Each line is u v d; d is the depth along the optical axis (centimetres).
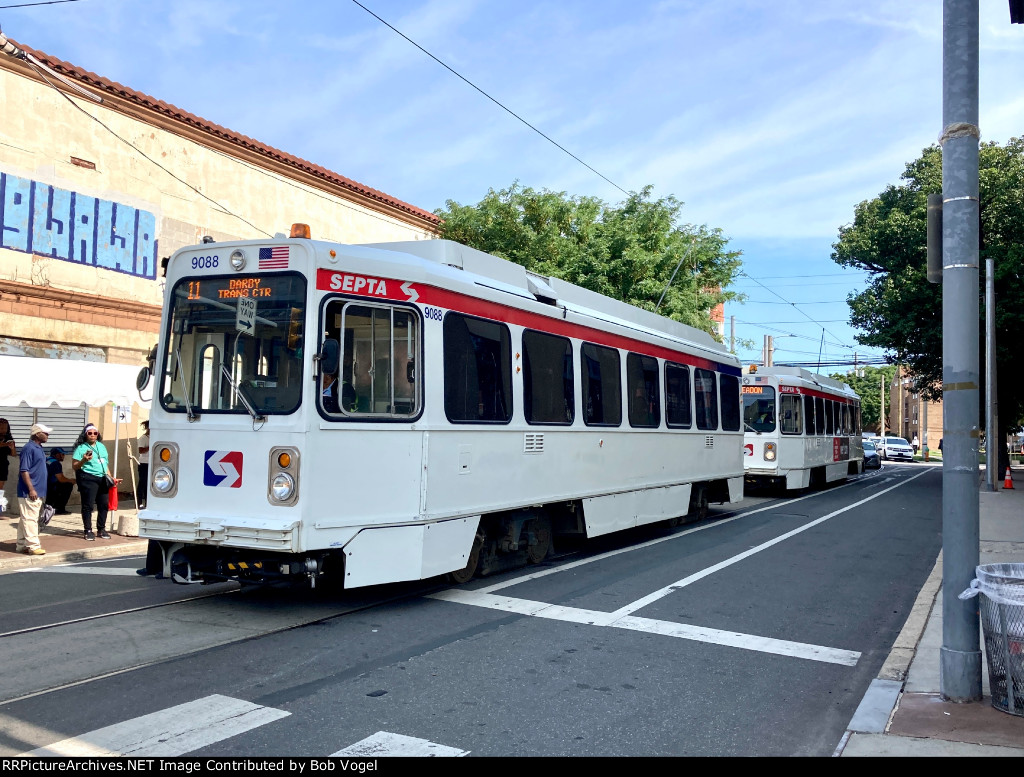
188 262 744
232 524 677
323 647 632
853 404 3045
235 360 711
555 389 988
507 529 926
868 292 2856
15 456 1499
